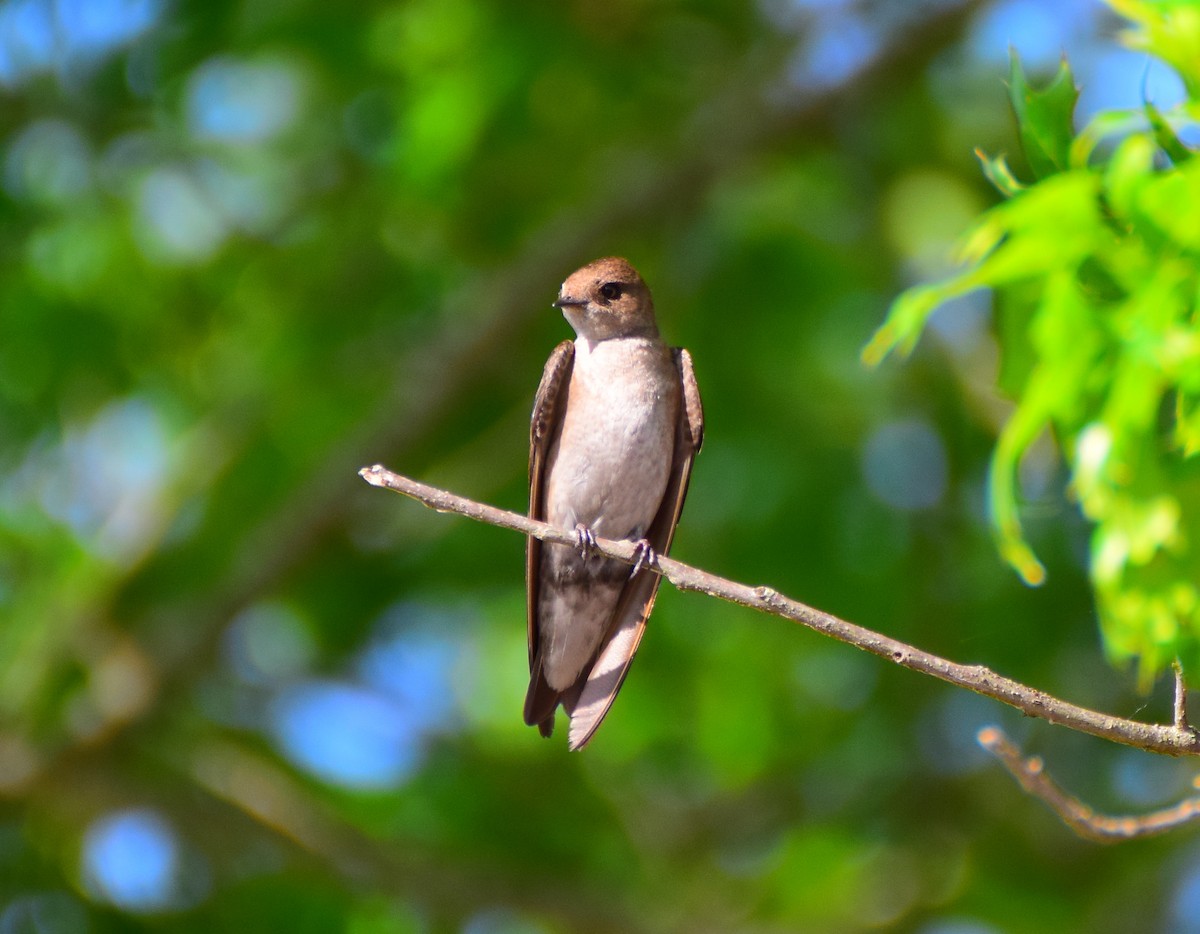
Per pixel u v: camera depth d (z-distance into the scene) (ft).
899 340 20.70
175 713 48.78
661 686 47.85
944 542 46.03
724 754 48.32
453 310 48.21
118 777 46.14
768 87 46.98
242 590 44.62
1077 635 45.19
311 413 48.78
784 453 46.24
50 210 47.57
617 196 45.88
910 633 45.50
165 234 48.29
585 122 48.11
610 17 46.75
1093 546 19.93
